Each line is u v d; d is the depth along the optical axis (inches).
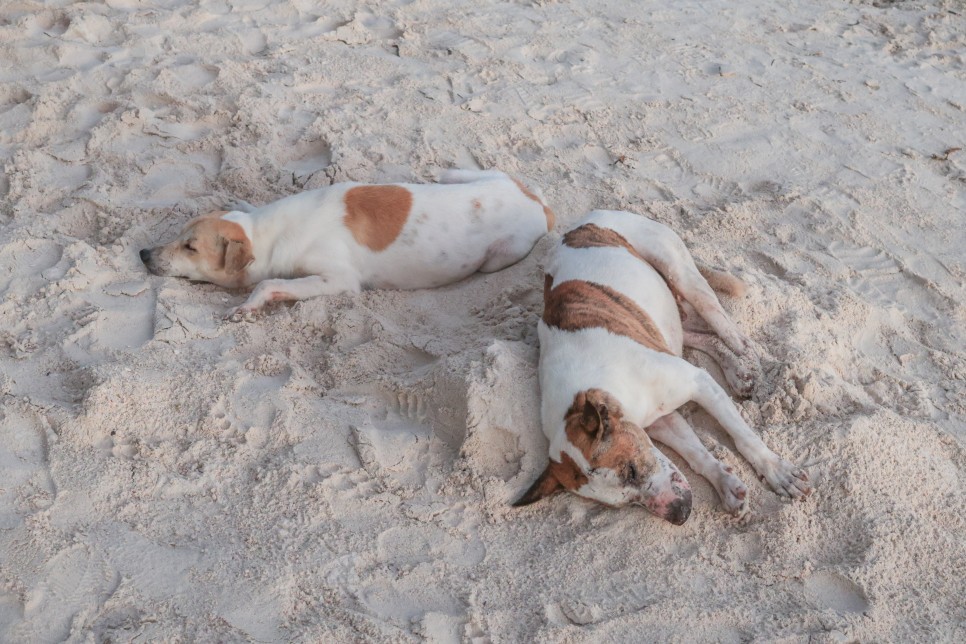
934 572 89.6
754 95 140.0
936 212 123.6
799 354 100.5
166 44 136.4
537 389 95.5
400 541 90.0
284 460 93.4
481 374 95.2
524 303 107.7
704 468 92.9
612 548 89.6
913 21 159.5
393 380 98.7
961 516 92.7
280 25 142.4
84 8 139.6
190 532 89.3
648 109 135.3
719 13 157.9
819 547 90.4
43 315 102.7
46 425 93.6
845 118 137.3
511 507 91.7
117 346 100.8
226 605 85.2
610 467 88.3
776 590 88.0
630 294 99.0
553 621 85.9
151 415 95.3
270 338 103.4
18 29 135.6
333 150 123.2
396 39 142.4
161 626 83.9
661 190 123.7
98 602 84.8
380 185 111.6
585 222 106.2
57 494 90.0
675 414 95.8
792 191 123.5
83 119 125.7
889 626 86.6
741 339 100.9
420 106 131.1
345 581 87.2
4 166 118.9
